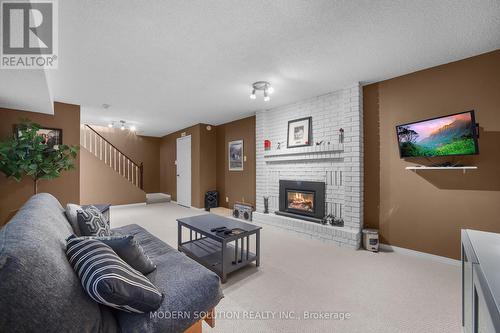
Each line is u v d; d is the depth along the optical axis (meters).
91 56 2.38
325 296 1.93
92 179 5.89
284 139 4.24
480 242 1.14
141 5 1.66
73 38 2.05
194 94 3.61
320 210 3.64
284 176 4.25
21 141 2.96
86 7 1.65
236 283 2.14
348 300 1.87
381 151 3.08
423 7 1.70
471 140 2.23
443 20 1.85
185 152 6.50
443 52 2.36
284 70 2.76
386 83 3.04
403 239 2.89
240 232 2.35
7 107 3.27
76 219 1.90
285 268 2.46
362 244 3.12
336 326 1.57
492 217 2.34
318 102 3.73
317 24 1.90
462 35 2.06
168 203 7.00
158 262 1.63
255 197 5.12
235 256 2.37
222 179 6.07
